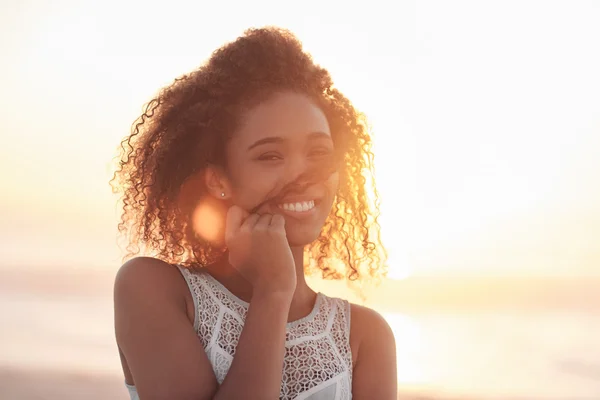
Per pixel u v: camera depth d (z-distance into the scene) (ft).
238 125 6.47
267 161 6.41
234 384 5.78
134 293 6.27
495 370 35.35
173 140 6.86
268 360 5.84
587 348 40.40
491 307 53.78
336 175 6.69
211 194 6.67
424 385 32.32
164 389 6.01
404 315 50.14
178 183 6.89
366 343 7.15
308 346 6.69
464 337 43.19
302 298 6.97
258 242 6.15
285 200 6.38
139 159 7.50
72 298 51.11
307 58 6.93
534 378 33.99
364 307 7.36
